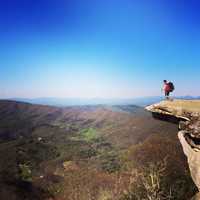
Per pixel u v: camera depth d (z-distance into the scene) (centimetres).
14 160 7269
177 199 2195
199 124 1200
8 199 4188
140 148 4606
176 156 3331
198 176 1156
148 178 2377
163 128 7925
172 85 1477
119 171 4362
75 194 4072
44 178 5616
